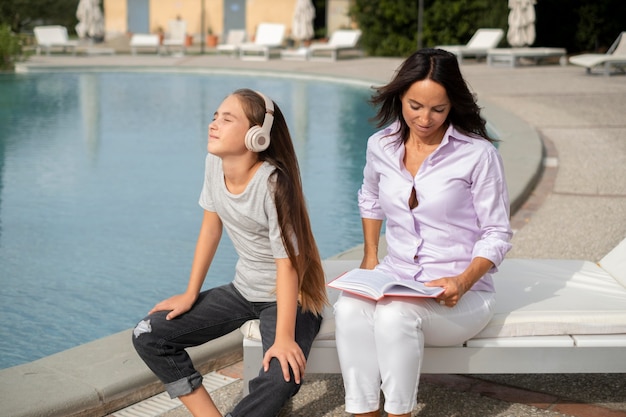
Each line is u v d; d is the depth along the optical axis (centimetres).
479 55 2062
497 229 257
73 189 726
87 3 2902
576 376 296
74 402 263
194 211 646
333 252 534
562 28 2223
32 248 541
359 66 1972
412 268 264
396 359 234
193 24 3275
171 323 250
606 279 303
